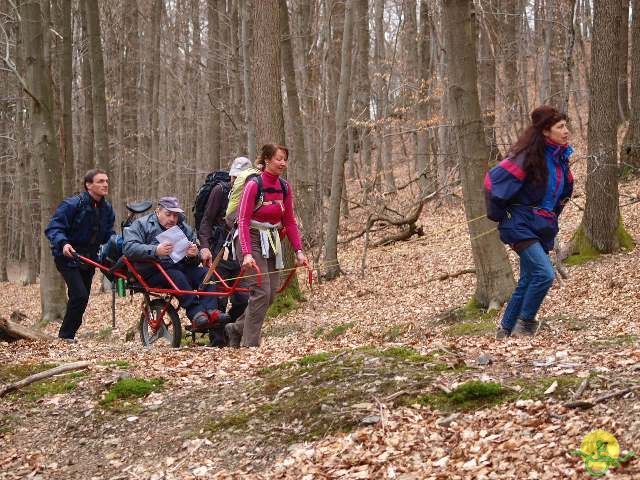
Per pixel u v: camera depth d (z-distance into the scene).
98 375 5.97
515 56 21.55
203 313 7.68
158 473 4.36
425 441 4.03
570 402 3.98
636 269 10.00
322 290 13.71
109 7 28.58
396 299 11.82
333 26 24.25
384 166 25.89
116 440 4.89
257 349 6.86
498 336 6.29
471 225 9.11
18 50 20.36
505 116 20.92
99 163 19.33
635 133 17.41
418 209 17.50
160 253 7.64
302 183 16.75
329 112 22.64
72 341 8.92
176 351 6.95
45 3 15.59
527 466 3.50
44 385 5.89
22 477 4.57
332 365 5.21
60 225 8.66
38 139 12.95
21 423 5.31
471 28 8.73
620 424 3.65
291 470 4.06
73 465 4.67
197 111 29.50
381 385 4.74
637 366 4.33
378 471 3.82
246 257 6.95
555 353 4.98
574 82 29.02
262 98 12.02
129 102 25.22
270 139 12.02
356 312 11.26
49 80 13.02
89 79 22.36
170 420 5.03
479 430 4.00
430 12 20.64
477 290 9.22
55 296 13.30
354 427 4.37
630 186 16.67
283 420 4.65
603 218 11.55
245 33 15.16
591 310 8.38
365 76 23.64
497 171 5.77
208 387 5.49
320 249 14.79
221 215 8.16
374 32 29.28
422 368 4.94
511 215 5.89
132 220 8.23
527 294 6.01
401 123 23.20
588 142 11.77
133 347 8.31
